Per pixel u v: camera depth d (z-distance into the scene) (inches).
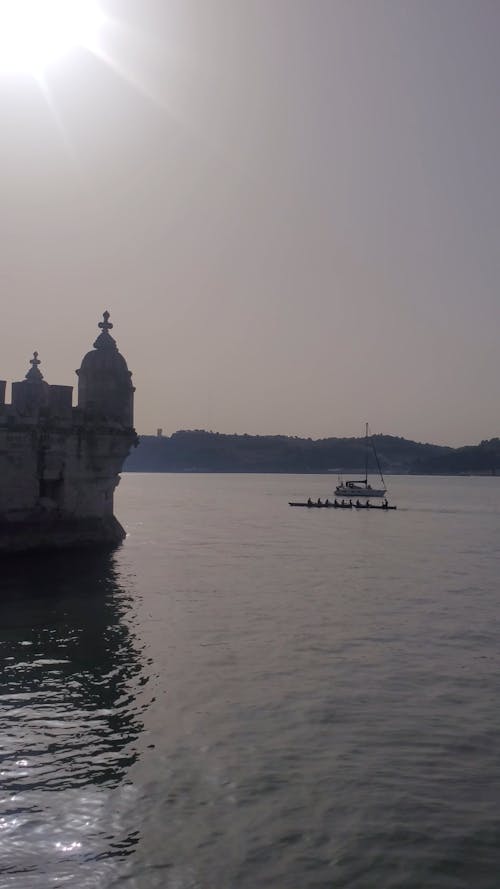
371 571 1790.1
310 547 2381.9
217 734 657.0
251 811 522.6
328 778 576.7
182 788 551.8
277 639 1016.2
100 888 434.6
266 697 761.6
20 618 1085.8
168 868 454.9
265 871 454.6
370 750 633.6
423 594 1440.7
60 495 1711.4
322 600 1342.3
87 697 740.7
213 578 1581.0
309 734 665.0
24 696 738.2
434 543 2596.0
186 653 922.1
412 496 7199.8
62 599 1243.2
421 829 506.3
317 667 882.1
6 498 1606.8
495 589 1520.7
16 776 562.6
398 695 783.1
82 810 516.1
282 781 568.7
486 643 1023.0
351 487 6131.9
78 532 1759.4
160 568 1691.7
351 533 3006.9
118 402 1819.6
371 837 494.9
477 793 559.5
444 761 615.2
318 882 446.0
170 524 3319.4
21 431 1603.1
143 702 731.4
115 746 621.9
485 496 7278.5
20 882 437.1
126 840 482.3
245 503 5502.0
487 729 689.0
